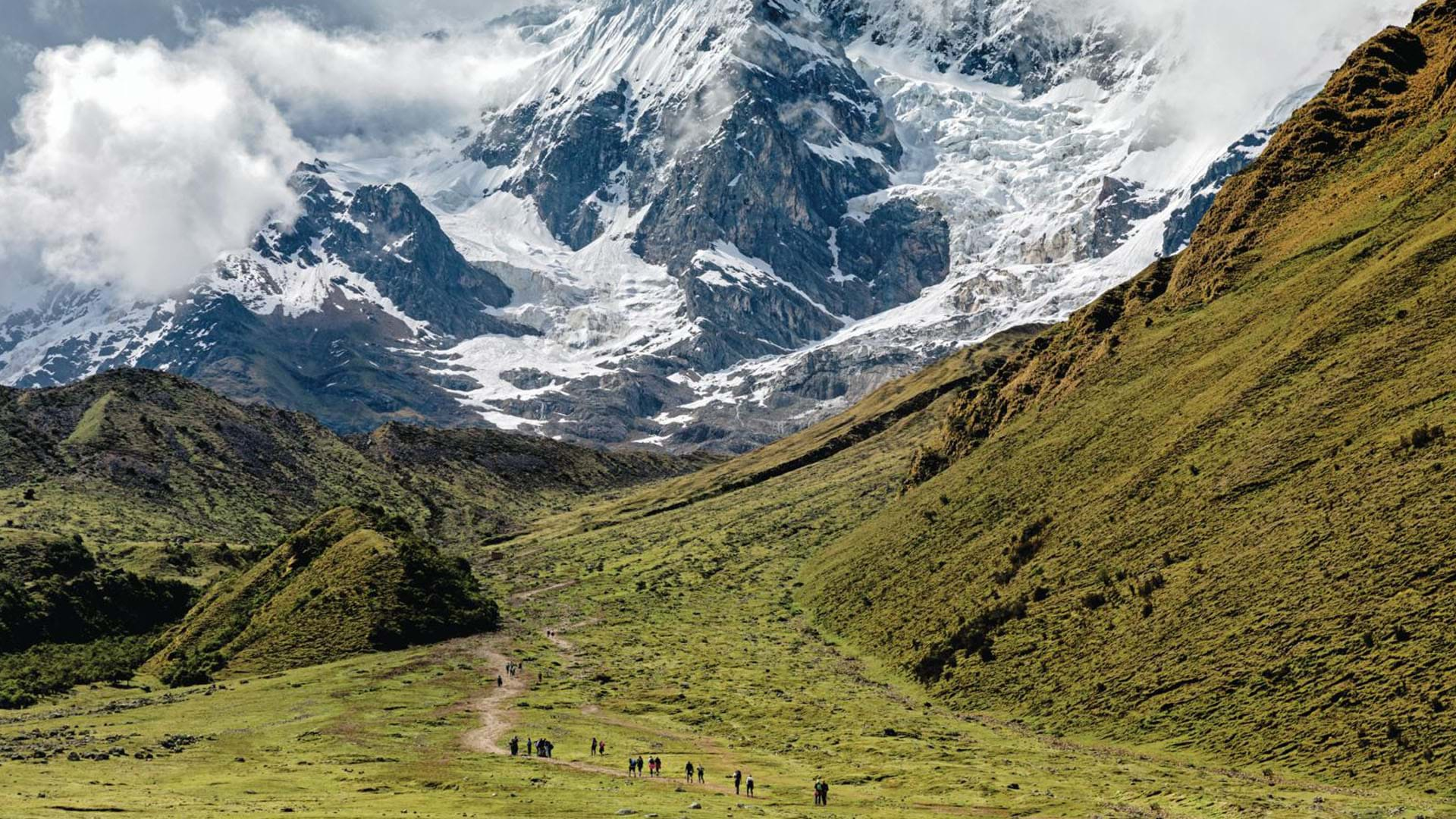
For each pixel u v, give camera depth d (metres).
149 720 121.94
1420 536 94.12
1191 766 87.25
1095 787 82.81
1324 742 83.00
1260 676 93.12
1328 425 118.50
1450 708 78.69
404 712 123.62
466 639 174.25
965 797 82.19
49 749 101.75
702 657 162.00
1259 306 158.88
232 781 86.00
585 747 107.44
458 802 77.50
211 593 197.50
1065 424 174.00
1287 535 106.75
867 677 139.75
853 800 82.12
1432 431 103.88
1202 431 135.75
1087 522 136.75
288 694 135.25
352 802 76.81
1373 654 87.25
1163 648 104.75
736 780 88.31
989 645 126.56
